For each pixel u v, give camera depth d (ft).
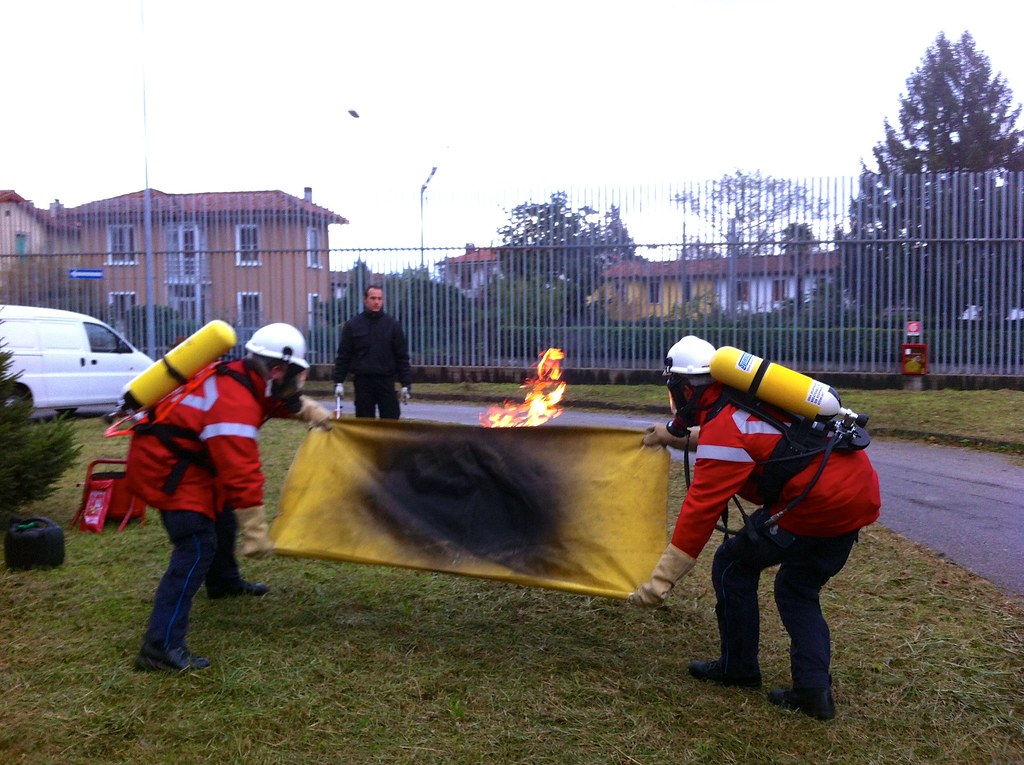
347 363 30.89
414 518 16.20
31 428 24.38
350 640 15.74
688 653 15.46
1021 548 21.81
